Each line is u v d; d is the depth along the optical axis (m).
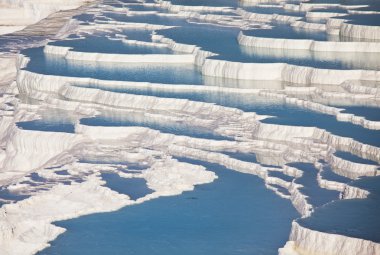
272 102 120.56
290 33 151.12
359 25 145.50
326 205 82.69
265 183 96.44
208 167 101.75
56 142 114.62
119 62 143.75
